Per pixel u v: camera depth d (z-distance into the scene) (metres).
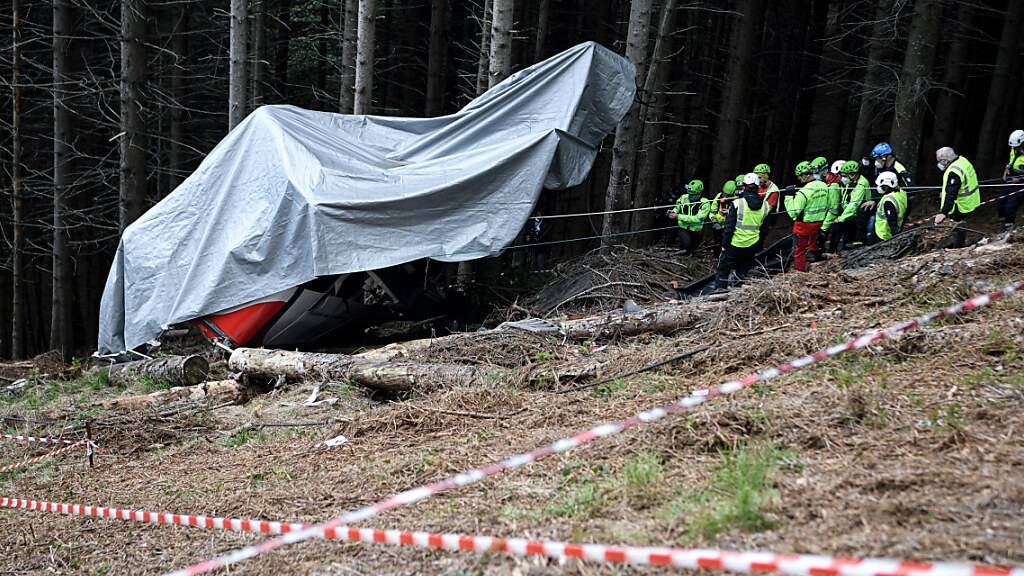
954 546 3.31
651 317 9.12
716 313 8.73
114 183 24.44
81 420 9.44
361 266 11.24
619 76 13.02
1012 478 3.92
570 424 6.41
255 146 12.05
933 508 3.72
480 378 8.22
